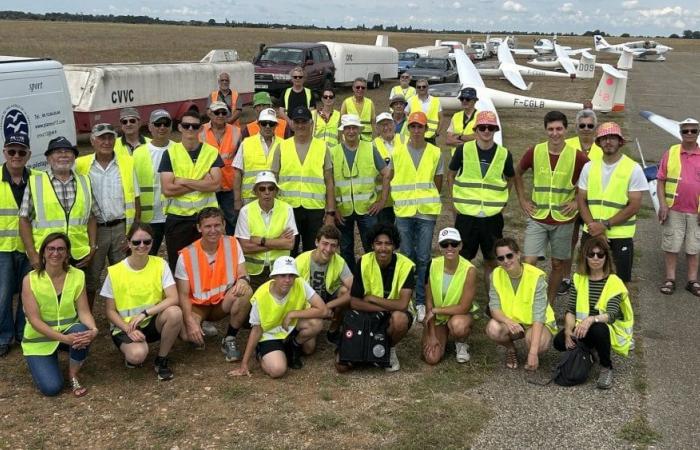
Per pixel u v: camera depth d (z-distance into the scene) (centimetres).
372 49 2733
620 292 455
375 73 2759
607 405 426
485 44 5194
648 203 991
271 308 461
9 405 425
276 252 566
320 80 2302
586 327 448
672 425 401
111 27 10712
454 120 830
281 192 598
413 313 506
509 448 375
